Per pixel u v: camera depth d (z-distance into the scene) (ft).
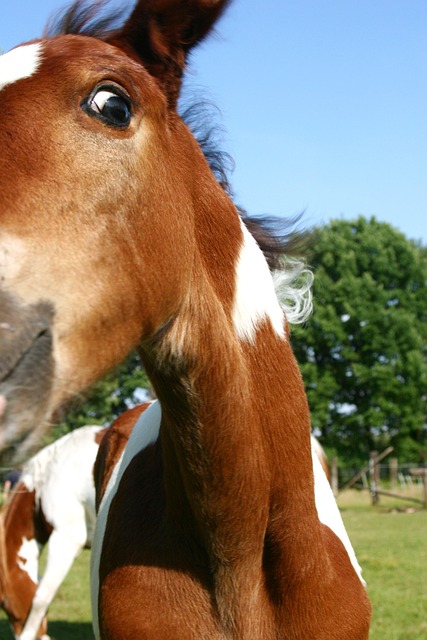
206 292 5.94
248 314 6.47
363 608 6.91
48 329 4.47
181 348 5.79
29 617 17.97
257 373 6.43
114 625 6.46
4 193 4.53
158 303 5.34
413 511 58.90
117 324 4.98
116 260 4.95
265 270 6.86
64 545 18.21
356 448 102.22
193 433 6.07
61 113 4.88
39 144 4.73
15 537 18.54
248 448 6.15
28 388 4.28
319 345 100.58
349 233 105.60
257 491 6.21
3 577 17.84
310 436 6.88
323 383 99.04
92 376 4.79
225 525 6.18
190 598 6.35
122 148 5.08
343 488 71.51
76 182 4.79
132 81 5.24
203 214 6.23
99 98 5.01
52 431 4.51
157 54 5.89
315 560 6.51
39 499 18.58
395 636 19.04
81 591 26.30
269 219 8.01
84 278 4.72
